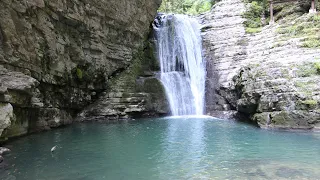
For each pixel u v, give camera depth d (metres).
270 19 20.31
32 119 11.66
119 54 18.48
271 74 13.65
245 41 19.86
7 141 9.76
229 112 17.34
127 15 18.33
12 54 9.76
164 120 16.30
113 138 10.98
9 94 8.92
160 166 7.33
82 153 8.63
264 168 6.93
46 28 11.88
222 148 9.23
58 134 11.66
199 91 20.12
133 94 17.39
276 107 12.80
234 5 22.84
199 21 23.50
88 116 16.33
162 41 22.34
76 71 14.77
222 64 19.66
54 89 13.42
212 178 6.31
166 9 34.84
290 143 9.73
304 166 7.08
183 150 9.03
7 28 9.46
